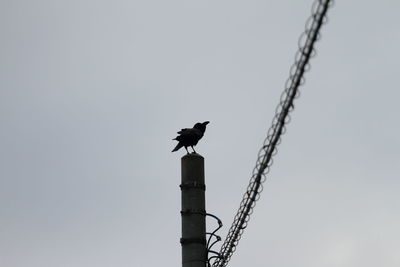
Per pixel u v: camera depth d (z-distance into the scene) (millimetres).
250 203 14320
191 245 16859
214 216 17188
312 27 9742
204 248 16938
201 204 17203
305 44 9992
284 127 11602
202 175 17438
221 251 16438
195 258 16750
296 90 10789
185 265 16797
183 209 17188
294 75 10547
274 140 12062
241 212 14867
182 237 17031
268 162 12797
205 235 17047
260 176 13336
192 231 16938
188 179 17328
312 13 9609
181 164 17578
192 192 17219
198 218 17047
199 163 17438
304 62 10227
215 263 16781
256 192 13945
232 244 15922
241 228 15258
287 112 11266
